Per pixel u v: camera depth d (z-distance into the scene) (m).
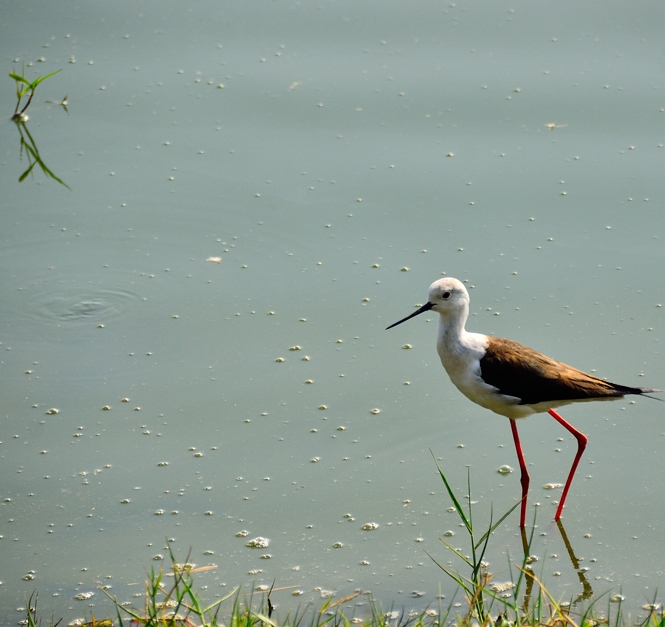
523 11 17.88
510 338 11.30
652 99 15.56
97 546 8.72
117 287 12.45
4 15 18.25
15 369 11.08
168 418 10.41
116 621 7.76
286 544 8.77
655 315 11.64
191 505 9.26
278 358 11.29
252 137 15.27
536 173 14.26
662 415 10.51
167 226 13.56
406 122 15.42
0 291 12.35
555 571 8.45
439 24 17.69
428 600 8.08
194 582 8.26
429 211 13.66
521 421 10.62
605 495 9.39
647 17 17.50
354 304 12.10
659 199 13.60
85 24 18.03
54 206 13.96
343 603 8.01
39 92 16.31
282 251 13.05
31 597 8.07
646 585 8.21
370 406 10.60
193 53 17.19
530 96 15.81
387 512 9.20
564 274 12.40
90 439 10.10
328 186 14.20
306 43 17.36
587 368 10.80
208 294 12.33
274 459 9.87
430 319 11.91
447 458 9.95
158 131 15.45
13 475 9.59
